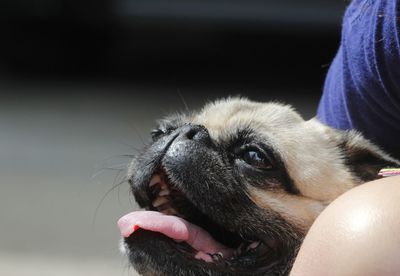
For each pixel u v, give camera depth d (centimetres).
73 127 1382
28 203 984
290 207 366
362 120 407
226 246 376
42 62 1938
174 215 383
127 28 2039
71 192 1023
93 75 1916
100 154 1190
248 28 2070
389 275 237
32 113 1499
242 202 363
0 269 764
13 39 1945
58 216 935
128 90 1758
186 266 349
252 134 381
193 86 1812
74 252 823
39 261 794
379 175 351
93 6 1981
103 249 830
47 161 1167
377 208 252
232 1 2062
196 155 366
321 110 447
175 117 441
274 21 2047
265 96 1706
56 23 1978
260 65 2002
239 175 368
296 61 1997
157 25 2083
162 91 1752
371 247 242
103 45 2000
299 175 373
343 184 384
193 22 2080
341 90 409
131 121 1430
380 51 356
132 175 389
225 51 2053
